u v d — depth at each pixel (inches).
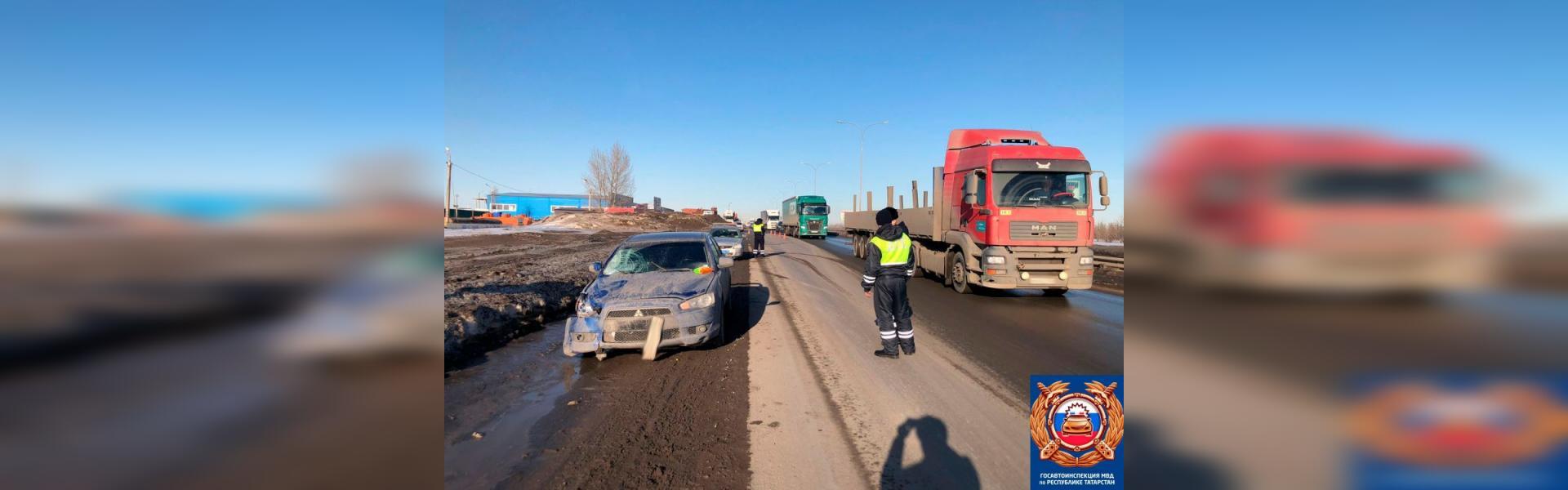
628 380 200.4
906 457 135.9
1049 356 227.3
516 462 136.2
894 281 227.0
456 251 799.7
